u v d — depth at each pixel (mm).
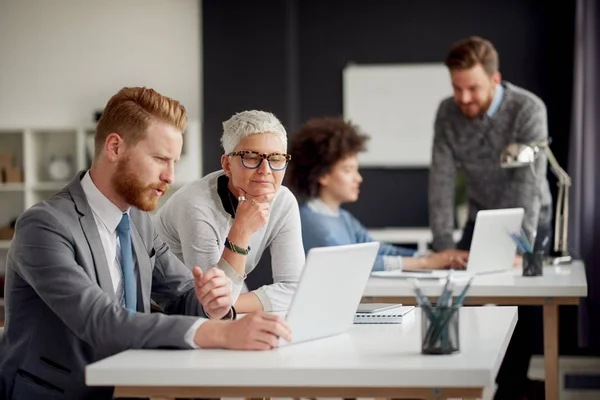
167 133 2689
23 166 9195
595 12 6406
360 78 8164
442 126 5414
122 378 2191
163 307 3098
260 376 2172
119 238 2797
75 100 9047
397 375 2148
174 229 3471
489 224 4641
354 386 2160
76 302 2492
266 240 3523
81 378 2654
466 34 7977
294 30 8203
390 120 8148
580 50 6645
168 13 8883
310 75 8234
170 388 2207
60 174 9000
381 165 8195
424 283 4250
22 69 9109
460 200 7559
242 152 3223
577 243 6492
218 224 3412
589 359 7148
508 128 5250
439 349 2332
